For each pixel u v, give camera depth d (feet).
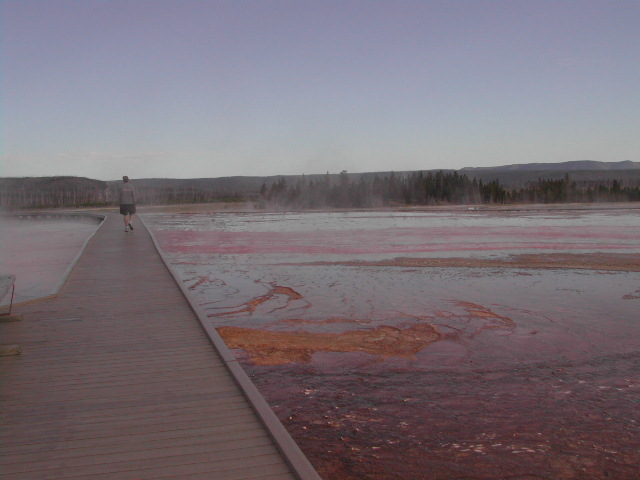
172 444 9.98
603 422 13.56
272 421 10.64
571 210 110.52
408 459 11.89
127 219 51.78
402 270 36.06
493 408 14.46
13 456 9.49
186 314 19.57
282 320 23.56
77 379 13.20
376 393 15.53
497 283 31.32
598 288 29.71
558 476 11.17
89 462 9.30
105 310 20.18
